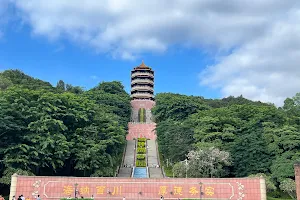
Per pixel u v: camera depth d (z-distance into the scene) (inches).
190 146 2327.8
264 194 1665.8
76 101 2177.7
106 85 4722.0
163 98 4328.3
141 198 1663.4
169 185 1684.3
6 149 1626.5
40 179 1632.6
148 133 3838.6
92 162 1862.7
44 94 1964.8
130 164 2711.6
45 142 1683.1
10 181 1606.8
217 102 5123.0
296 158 1923.0
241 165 2059.5
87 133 2010.3
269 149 2062.0
